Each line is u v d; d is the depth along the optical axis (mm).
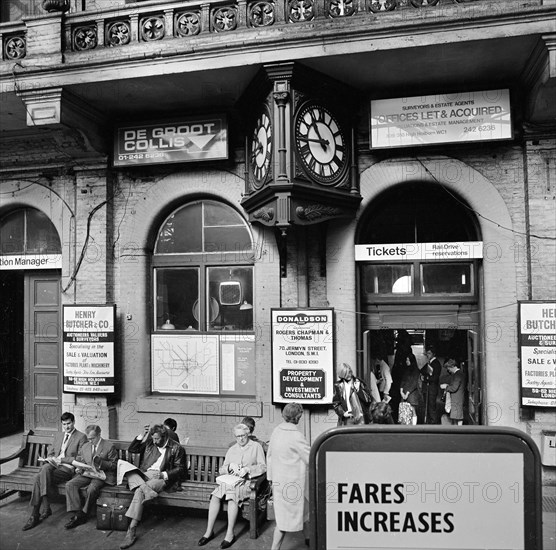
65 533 5273
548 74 5449
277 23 6098
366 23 5715
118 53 6406
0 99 6883
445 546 2057
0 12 7902
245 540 5004
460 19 5441
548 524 5168
